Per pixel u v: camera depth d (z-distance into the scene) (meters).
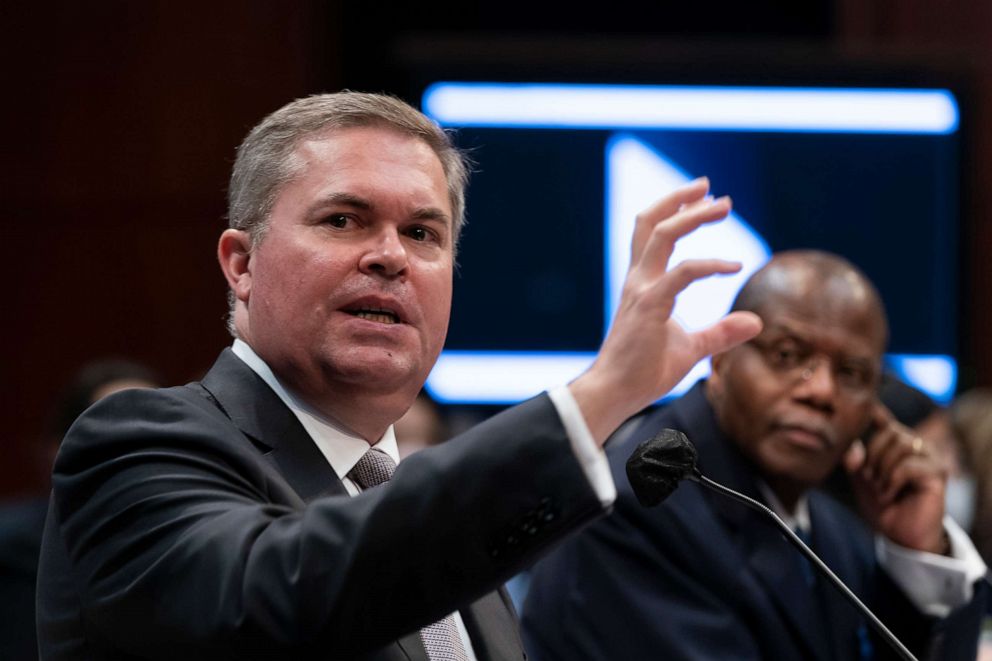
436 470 3.00
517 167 11.83
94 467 3.46
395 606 2.97
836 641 6.11
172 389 3.88
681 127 11.91
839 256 12.02
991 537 9.20
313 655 2.97
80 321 12.82
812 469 6.01
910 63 12.06
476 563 2.99
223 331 12.84
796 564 6.04
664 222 3.14
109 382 8.48
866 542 6.70
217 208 12.88
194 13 12.98
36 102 12.90
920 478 6.48
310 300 3.88
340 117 4.01
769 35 13.40
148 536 3.25
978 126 13.16
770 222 11.95
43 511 8.02
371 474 4.06
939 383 12.09
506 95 11.83
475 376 11.80
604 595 5.90
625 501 5.96
